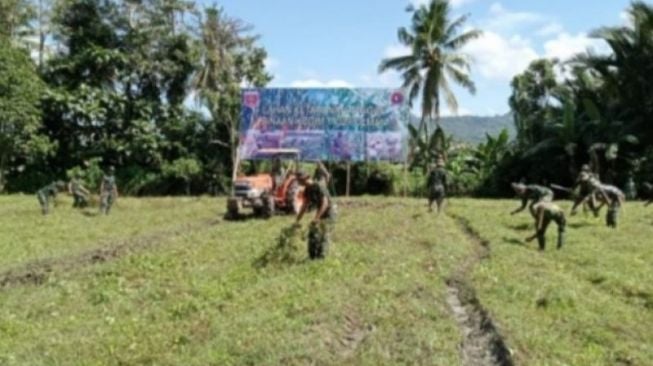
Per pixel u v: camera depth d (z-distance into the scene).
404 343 8.39
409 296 10.76
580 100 39.25
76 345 8.41
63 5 42.25
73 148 41.72
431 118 44.84
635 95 37.19
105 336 8.80
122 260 14.61
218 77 41.78
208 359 7.67
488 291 11.18
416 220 20.78
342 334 8.88
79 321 9.77
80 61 41.50
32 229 20.52
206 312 9.81
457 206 25.94
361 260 13.79
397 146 34.31
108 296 11.20
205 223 22.64
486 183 38.34
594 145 33.56
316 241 13.81
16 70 36.53
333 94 34.50
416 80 44.44
